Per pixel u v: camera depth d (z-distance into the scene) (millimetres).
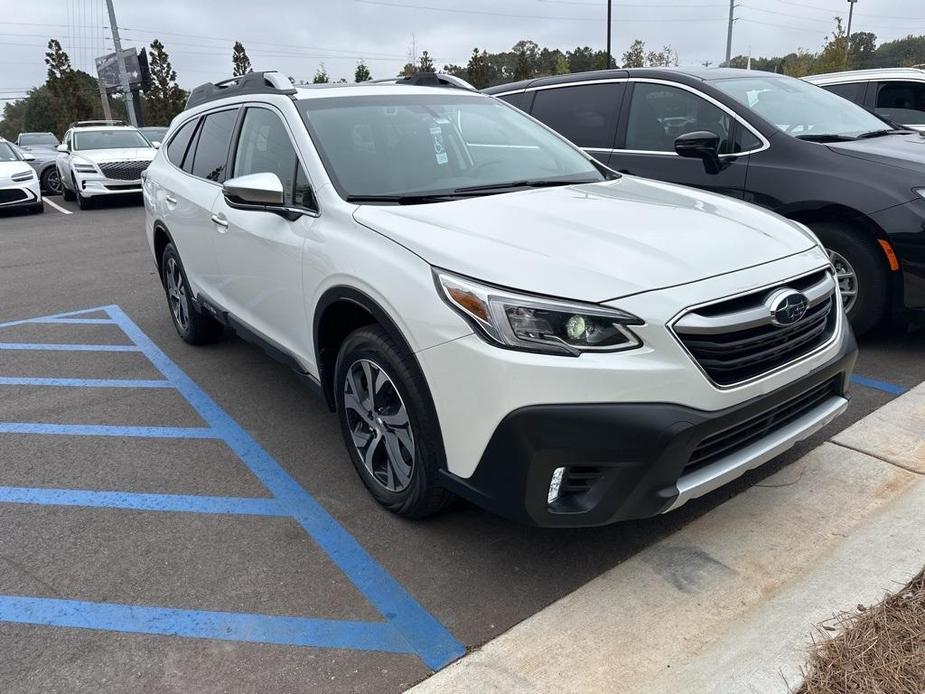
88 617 2643
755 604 2500
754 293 2562
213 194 4375
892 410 3820
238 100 4414
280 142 3783
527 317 2389
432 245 2713
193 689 2301
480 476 2541
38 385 4941
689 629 2408
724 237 2850
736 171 4930
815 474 3273
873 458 3367
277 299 3664
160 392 4734
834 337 2883
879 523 2881
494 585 2721
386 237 2883
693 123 5250
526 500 2439
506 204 3186
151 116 47750
